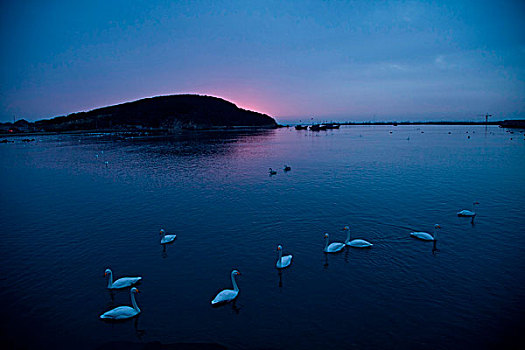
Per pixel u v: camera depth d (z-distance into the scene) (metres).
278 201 34.28
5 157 77.38
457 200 33.53
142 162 65.88
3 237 25.20
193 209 32.00
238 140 139.00
